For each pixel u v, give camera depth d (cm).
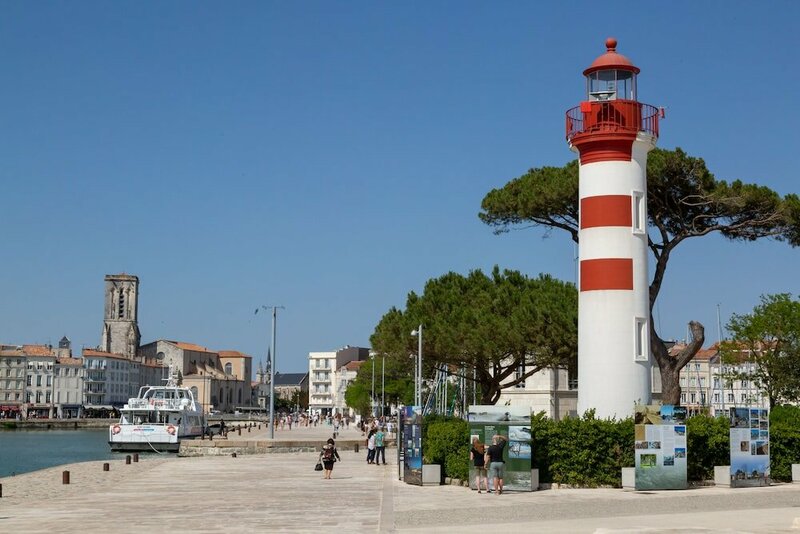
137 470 4916
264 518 2538
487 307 4969
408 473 3644
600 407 3644
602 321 3666
